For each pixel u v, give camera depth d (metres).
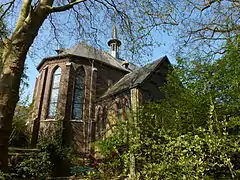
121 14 10.95
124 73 28.84
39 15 7.77
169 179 4.91
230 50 7.76
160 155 5.46
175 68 9.83
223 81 7.72
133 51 11.32
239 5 10.18
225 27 10.27
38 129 22.77
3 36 8.03
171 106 9.13
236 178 5.29
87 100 24.53
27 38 7.25
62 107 23.27
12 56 6.88
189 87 8.72
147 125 7.12
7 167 6.13
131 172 5.81
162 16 10.38
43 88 25.19
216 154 4.88
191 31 11.20
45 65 26.52
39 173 13.70
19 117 18.72
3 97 6.38
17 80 6.78
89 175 8.36
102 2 10.94
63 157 18.61
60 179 13.68
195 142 4.77
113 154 8.05
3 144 6.08
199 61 9.34
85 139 22.77
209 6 10.79
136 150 5.89
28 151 15.55
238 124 6.24
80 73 25.64
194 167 4.68
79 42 12.52
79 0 8.91
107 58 29.20
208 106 7.59
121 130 7.49
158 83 21.00
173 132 5.92
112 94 22.11
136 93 19.03
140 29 10.65
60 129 21.73
